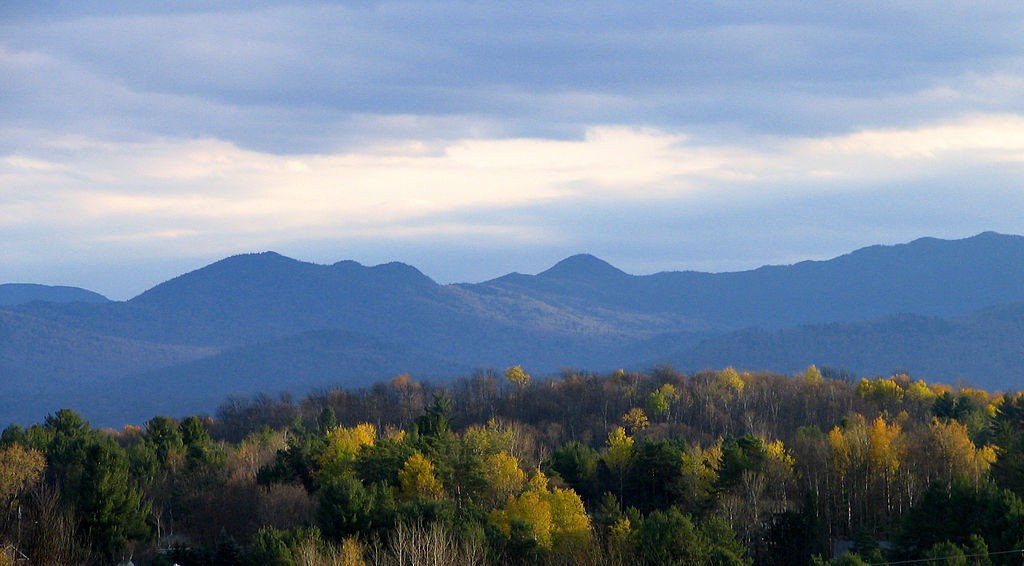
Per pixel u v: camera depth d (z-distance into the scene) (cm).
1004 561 10038
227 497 15250
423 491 14538
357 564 9856
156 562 11556
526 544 11656
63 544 7762
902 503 16112
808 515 12862
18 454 15588
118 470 12762
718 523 11369
